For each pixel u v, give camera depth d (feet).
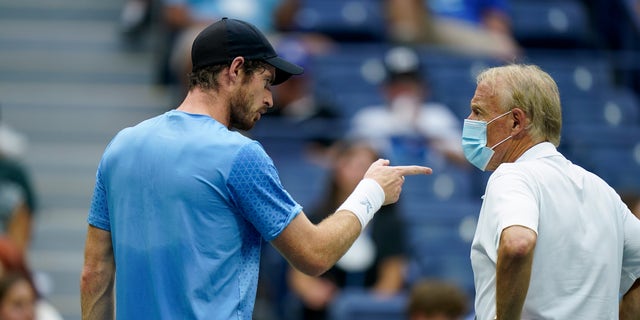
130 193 44.70
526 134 44.98
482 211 44.19
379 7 135.23
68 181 112.78
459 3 132.05
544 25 139.64
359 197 46.70
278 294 92.99
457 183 106.42
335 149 101.35
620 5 142.61
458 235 99.55
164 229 43.73
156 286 43.68
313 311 88.28
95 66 127.03
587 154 115.85
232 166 43.68
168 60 121.70
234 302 43.70
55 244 106.22
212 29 45.32
